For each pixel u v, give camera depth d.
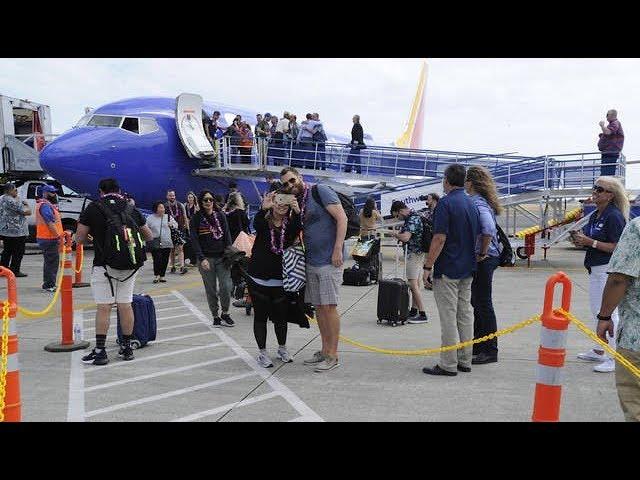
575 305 9.37
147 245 11.70
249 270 5.66
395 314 7.74
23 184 18.36
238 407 4.45
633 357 3.15
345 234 5.45
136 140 17.06
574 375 5.34
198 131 17.78
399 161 21.33
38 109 22.22
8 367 3.44
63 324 6.40
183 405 4.50
